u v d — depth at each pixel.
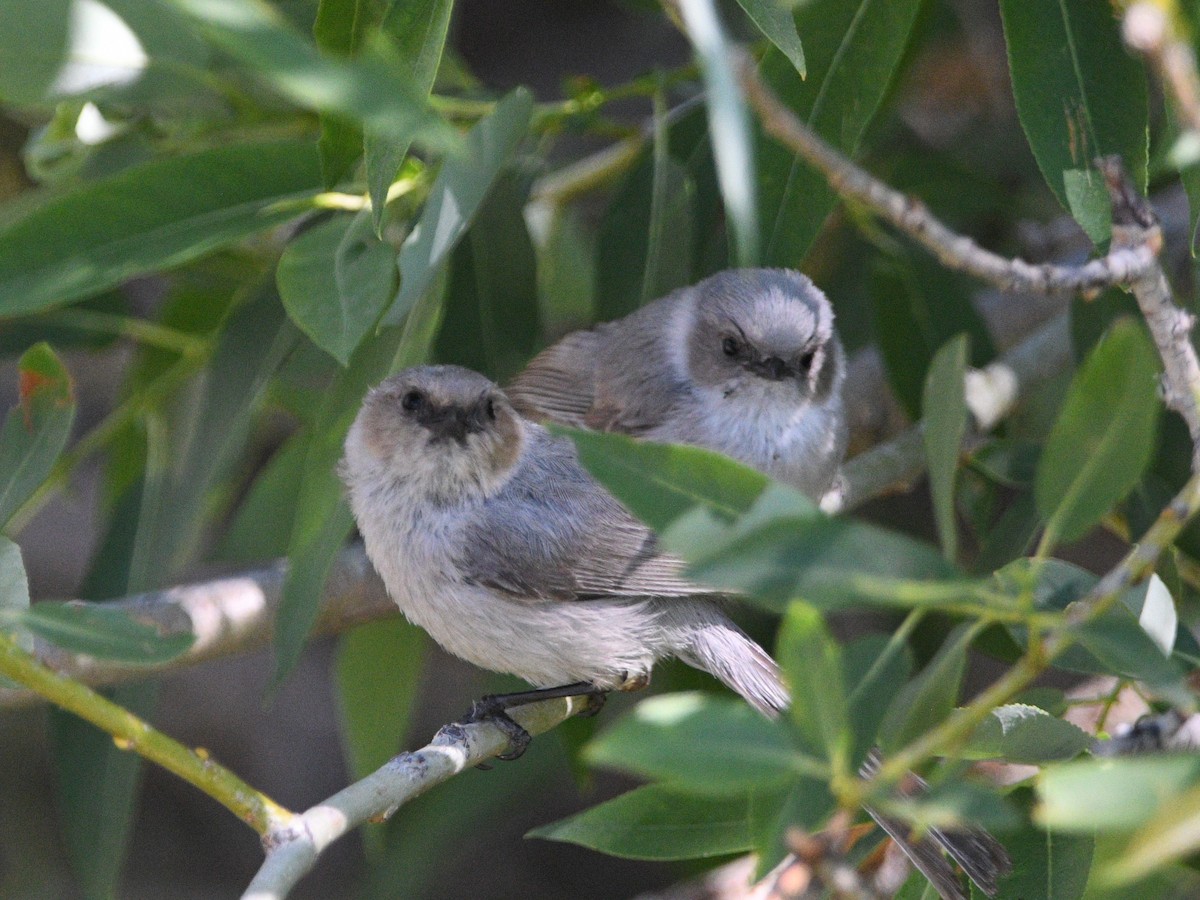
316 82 4.05
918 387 10.52
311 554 7.89
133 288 13.78
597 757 4.12
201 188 8.41
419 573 8.59
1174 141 6.46
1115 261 5.91
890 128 11.46
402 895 10.70
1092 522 4.73
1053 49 6.89
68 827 9.08
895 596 4.28
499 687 10.01
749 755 4.27
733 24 11.05
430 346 9.32
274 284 9.27
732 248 9.81
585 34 14.73
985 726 5.73
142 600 8.63
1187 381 6.18
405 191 8.45
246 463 12.26
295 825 5.79
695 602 8.59
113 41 8.07
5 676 6.02
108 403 14.60
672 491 4.87
